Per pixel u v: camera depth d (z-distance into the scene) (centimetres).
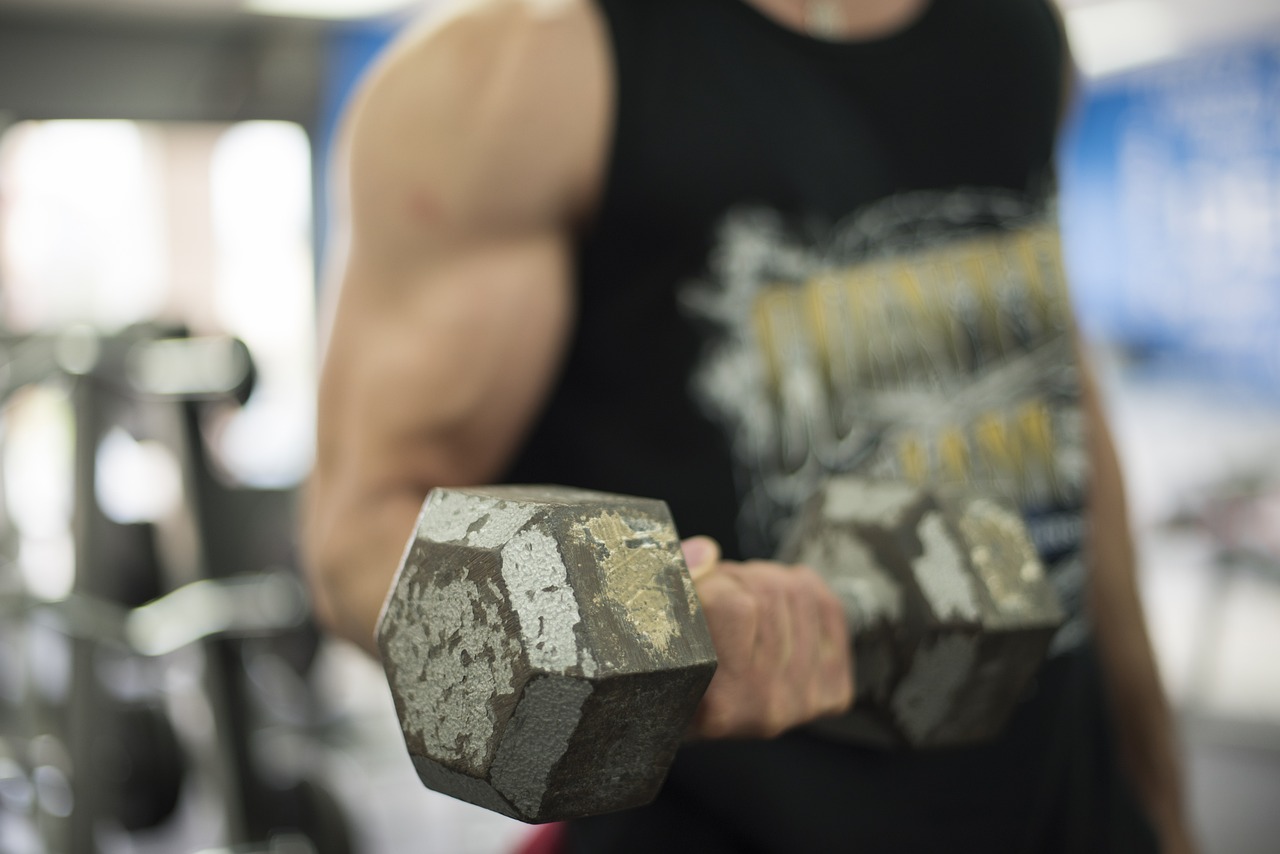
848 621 46
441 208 66
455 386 65
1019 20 79
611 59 67
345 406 67
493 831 297
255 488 282
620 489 68
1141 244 653
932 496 49
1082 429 79
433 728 35
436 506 37
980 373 74
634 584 35
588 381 69
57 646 257
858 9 74
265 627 209
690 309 68
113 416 232
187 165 620
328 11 617
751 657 42
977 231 75
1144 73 641
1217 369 627
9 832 254
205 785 239
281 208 638
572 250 69
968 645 47
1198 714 367
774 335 69
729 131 68
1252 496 403
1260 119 601
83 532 202
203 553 210
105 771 218
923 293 73
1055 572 75
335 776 248
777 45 69
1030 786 71
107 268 596
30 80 586
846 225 70
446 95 66
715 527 68
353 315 68
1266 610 490
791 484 69
